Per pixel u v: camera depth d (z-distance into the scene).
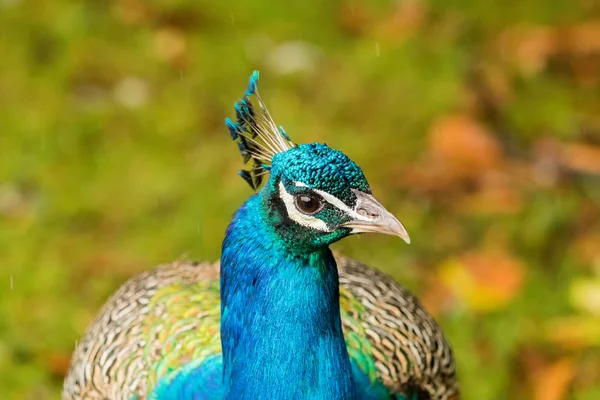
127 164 11.59
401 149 11.81
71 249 10.58
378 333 7.27
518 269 10.23
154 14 13.56
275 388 5.91
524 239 10.66
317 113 12.27
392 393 7.05
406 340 7.32
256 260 5.80
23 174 11.38
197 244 10.59
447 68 12.88
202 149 11.77
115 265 10.38
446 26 13.60
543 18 13.84
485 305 9.85
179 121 12.11
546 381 9.23
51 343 9.62
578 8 13.97
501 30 13.66
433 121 12.18
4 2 13.52
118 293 7.86
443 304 9.88
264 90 12.59
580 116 12.37
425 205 11.05
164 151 11.76
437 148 11.73
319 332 5.88
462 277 10.06
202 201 11.07
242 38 13.33
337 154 5.61
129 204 11.09
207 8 13.84
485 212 10.94
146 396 6.88
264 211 5.76
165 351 7.02
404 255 10.47
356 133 12.02
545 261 10.48
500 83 12.65
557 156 11.65
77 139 11.84
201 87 12.62
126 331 7.29
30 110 12.16
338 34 13.57
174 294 7.45
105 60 12.88
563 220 10.84
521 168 11.52
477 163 11.52
